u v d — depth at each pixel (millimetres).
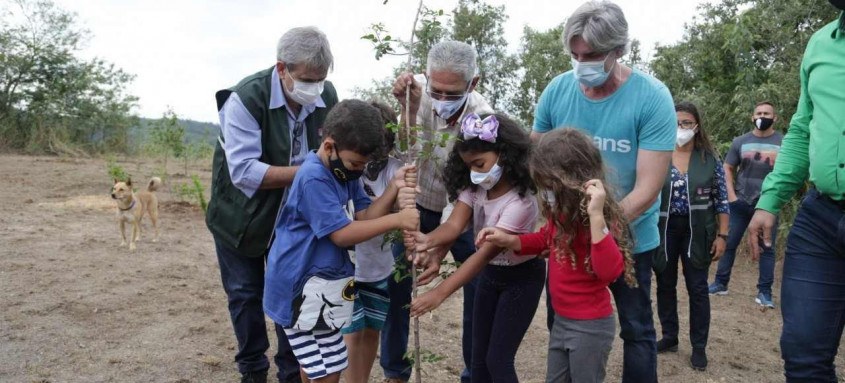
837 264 2941
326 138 2926
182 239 8367
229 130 3496
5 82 20094
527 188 3127
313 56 3289
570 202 2854
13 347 4562
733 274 7863
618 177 3271
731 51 9000
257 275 3818
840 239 2875
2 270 6367
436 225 3949
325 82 3863
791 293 3053
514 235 2996
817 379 2986
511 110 12336
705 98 9625
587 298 2973
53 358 4430
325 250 3020
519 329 3178
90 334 4902
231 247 3678
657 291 5129
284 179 3439
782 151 3234
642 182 3143
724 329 5820
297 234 3023
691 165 4859
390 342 4012
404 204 2889
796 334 3000
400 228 2818
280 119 3566
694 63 10734
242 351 3826
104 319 5238
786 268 3107
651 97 3154
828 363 2998
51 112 20641
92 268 6691
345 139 2846
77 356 4488
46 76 20750
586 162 2871
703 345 4832
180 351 4684
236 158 3463
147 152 19391
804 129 3139
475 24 11562
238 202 3615
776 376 4805
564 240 2934
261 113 3520
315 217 2920
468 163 3070
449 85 3318
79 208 10016
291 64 3320
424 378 4418
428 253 3035
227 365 4512
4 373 4160
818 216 2973
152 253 7520
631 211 3080
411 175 2932
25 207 9805
